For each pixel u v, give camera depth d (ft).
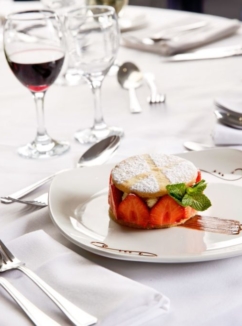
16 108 4.08
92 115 3.91
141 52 4.90
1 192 3.12
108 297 2.30
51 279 2.42
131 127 3.70
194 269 2.51
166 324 2.30
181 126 3.67
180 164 2.81
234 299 2.38
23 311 2.34
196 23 5.09
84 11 3.74
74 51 3.57
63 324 2.27
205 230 2.68
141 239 2.66
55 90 4.34
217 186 2.95
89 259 2.59
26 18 3.40
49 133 3.70
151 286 2.45
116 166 2.82
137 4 9.56
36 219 2.84
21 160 3.39
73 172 3.04
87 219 2.79
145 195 2.68
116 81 4.42
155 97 4.01
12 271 2.49
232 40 4.92
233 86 4.13
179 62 4.64
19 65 3.34
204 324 2.31
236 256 2.54
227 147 3.17
